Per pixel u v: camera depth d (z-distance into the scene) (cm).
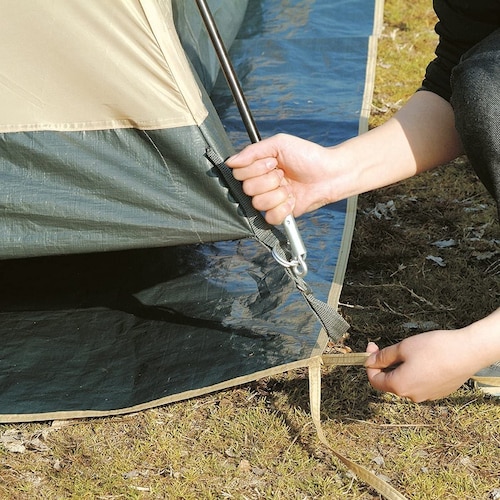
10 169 195
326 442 191
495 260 266
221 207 194
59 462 198
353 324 239
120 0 181
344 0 424
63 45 185
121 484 190
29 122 192
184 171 192
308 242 270
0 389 221
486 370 215
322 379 218
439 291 251
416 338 157
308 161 193
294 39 398
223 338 230
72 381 223
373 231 285
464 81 163
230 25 374
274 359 218
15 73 188
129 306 249
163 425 208
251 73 377
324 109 347
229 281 255
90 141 193
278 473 191
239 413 209
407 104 202
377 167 197
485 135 159
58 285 260
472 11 185
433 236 281
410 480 187
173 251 270
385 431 202
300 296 243
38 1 182
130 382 221
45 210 196
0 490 190
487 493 185
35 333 241
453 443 198
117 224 196
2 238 198
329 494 185
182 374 220
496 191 161
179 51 188
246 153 186
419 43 425
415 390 157
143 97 187
